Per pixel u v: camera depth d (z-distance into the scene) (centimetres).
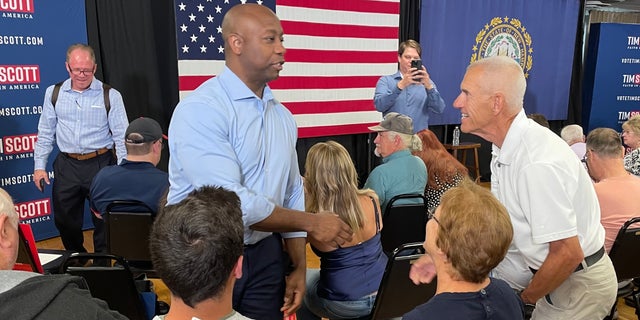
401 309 205
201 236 93
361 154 577
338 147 209
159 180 252
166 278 94
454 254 111
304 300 236
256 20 132
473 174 653
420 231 286
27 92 388
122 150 345
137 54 428
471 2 592
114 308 189
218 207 98
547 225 140
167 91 449
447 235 112
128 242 249
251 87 140
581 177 149
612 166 240
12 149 387
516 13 629
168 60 445
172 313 99
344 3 507
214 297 96
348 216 204
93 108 336
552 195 139
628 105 738
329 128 524
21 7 374
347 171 205
